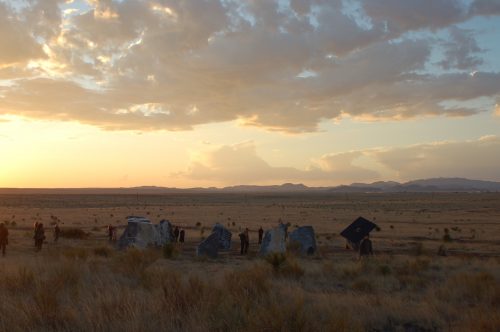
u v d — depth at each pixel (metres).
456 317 11.80
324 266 23.19
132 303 9.59
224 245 40.94
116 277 15.55
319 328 8.59
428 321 11.30
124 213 111.00
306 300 12.69
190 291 10.66
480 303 13.62
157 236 39.62
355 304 12.61
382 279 19.33
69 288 12.47
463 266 26.38
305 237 37.81
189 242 46.69
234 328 8.36
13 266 17.70
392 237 56.03
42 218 89.06
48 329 8.53
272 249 34.72
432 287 16.84
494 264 28.05
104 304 9.59
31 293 11.56
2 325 8.55
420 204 169.75
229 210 131.62
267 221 86.25
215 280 15.84
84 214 105.75
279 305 9.81
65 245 38.75
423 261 26.17
